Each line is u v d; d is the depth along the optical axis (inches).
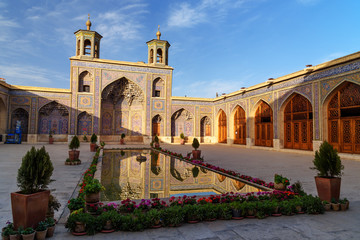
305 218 98.8
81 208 92.0
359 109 298.5
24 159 83.1
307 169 219.5
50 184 150.3
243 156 330.0
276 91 431.5
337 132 326.3
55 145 482.6
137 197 132.0
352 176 186.7
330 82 327.0
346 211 107.9
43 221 80.9
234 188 155.4
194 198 111.7
